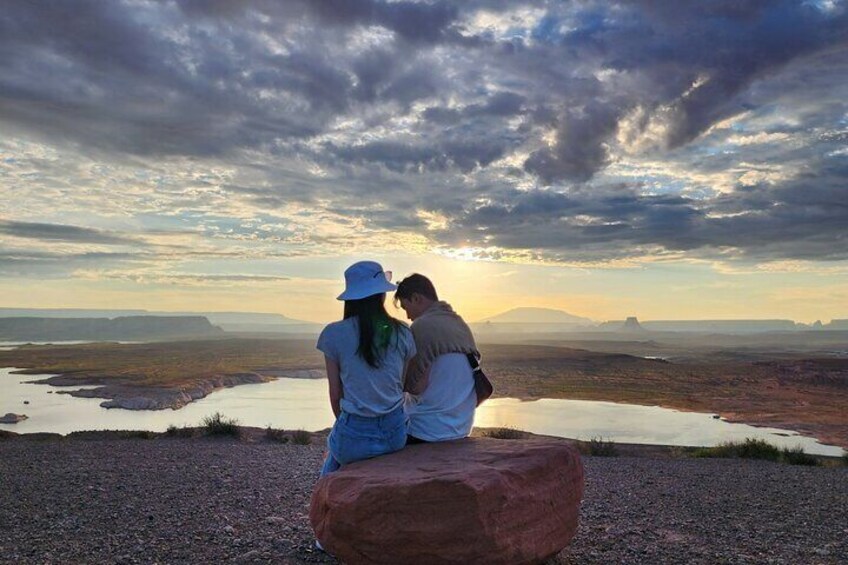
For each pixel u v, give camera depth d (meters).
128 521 7.31
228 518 7.51
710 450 20.20
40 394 82.88
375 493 4.59
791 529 7.57
